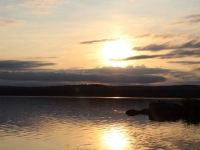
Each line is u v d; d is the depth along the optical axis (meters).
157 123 38.19
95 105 84.50
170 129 32.38
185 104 52.84
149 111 51.84
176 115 50.56
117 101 115.00
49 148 23.16
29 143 24.84
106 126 34.78
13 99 128.75
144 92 168.62
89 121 40.22
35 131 30.81
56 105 83.12
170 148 22.81
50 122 39.00
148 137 27.19
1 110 62.50
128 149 22.59
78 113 54.47
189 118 46.22
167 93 157.75
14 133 29.64
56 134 28.89
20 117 46.38
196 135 28.25
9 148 23.25
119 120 41.66
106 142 25.06
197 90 129.50
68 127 33.88
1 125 35.88
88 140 25.91
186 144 24.17
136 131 30.78
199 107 51.16
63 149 22.81
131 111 53.19
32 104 88.25
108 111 59.94
